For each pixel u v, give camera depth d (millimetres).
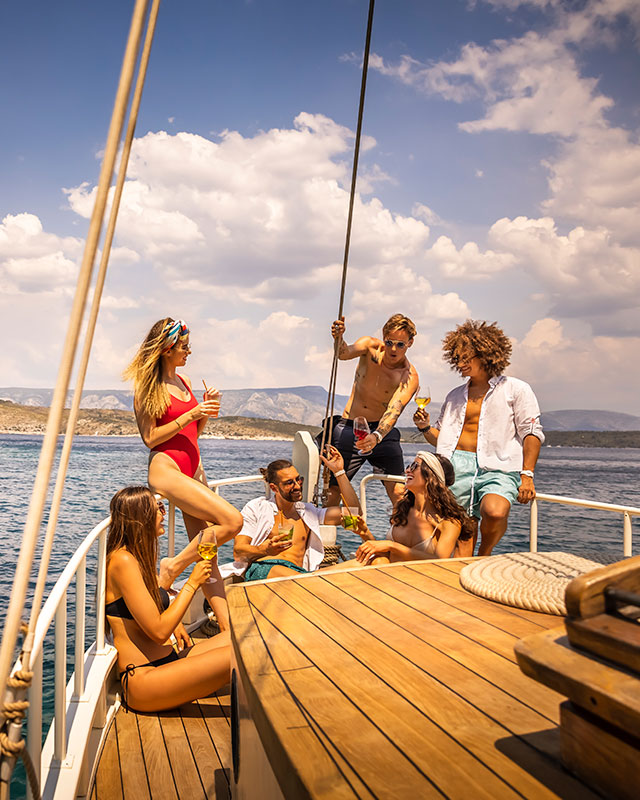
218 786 2176
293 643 1492
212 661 2598
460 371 3982
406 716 1112
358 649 1448
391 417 4863
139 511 2680
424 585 1999
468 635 1544
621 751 823
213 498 3254
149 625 2572
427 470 3354
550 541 19062
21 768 4137
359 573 2160
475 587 1889
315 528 4086
